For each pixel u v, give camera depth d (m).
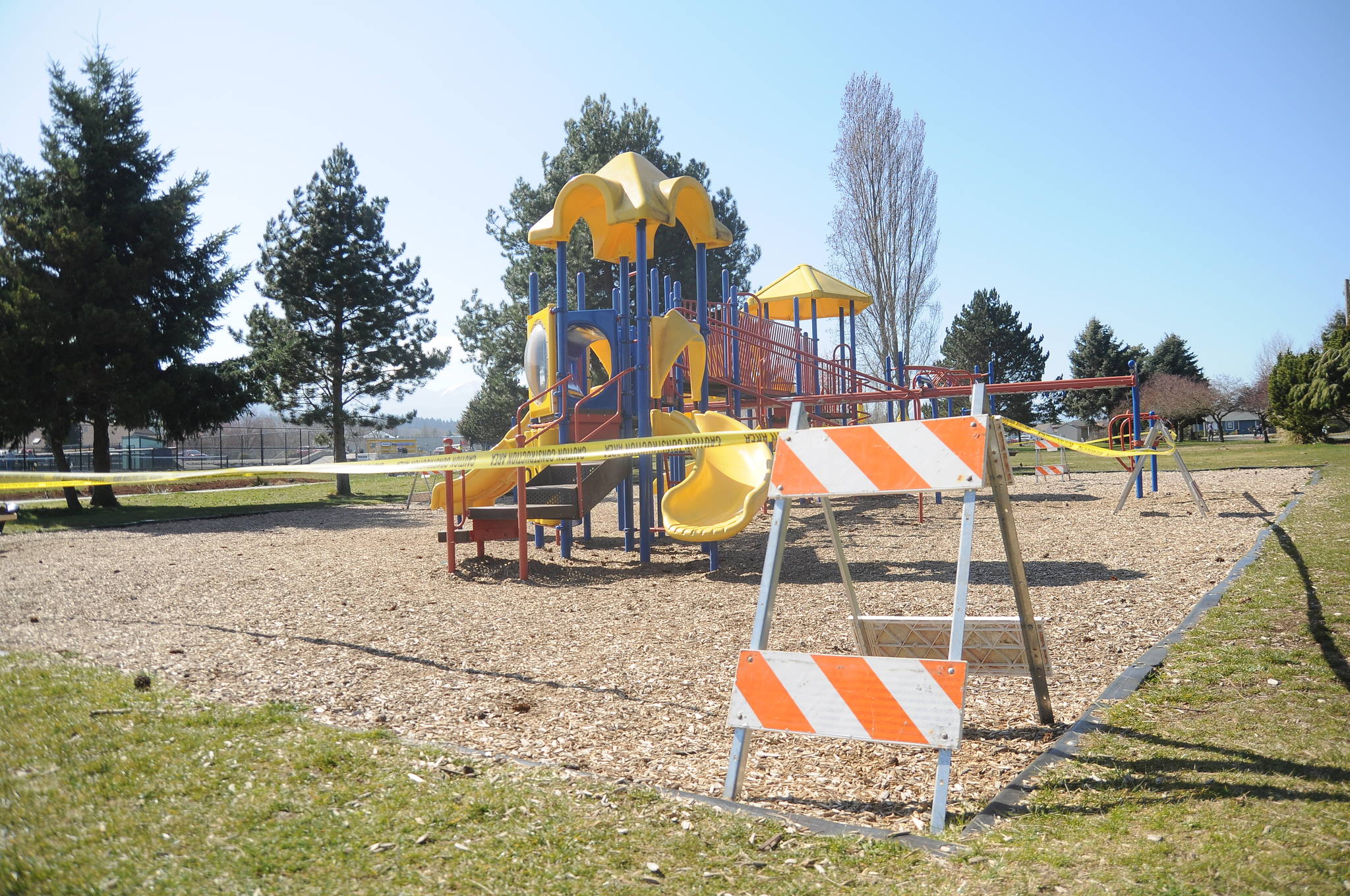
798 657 3.04
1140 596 6.42
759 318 17.47
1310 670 4.12
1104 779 2.98
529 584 8.21
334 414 27.69
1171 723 3.49
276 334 27.77
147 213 21.02
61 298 19.30
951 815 2.85
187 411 21.72
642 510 9.80
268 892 2.29
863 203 35.31
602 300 31.59
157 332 20.98
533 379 13.18
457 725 3.95
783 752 3.58
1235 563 7.34
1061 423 62.69
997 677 4.47
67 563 10.24
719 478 9.70
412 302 29.06
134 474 6.55
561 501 9.14
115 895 2.28
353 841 2.60
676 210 12.02
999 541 10.23
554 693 4.49
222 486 30.28
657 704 4.29
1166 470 22.39
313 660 5.20
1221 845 2.42
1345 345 33.38
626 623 6.28
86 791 3.00
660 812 2.83
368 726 3.91
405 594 7.68
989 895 2.23
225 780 3.09
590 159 31.41
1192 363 64.50
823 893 2.27
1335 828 2.49
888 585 7.59
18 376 18.89
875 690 2.90
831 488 3.31
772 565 3.32
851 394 14.55
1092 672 4.58
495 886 2.32
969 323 61.28
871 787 3.17
